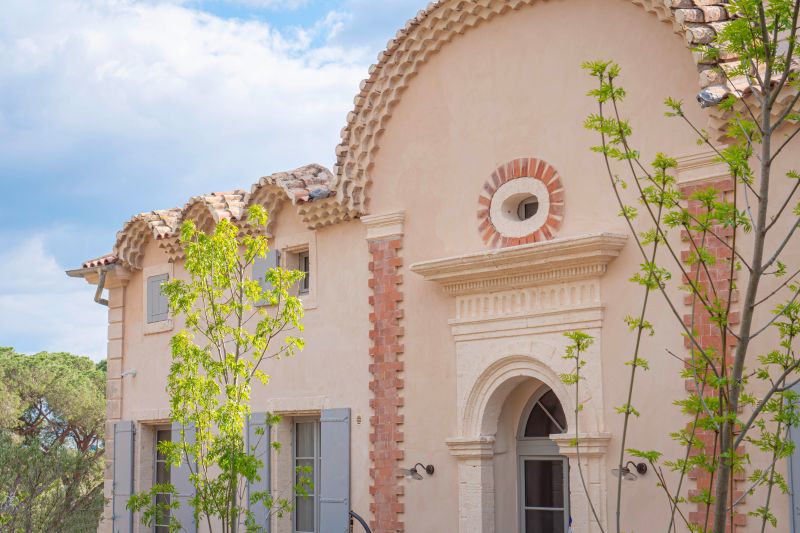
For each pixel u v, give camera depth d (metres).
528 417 14.95
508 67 14.71
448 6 15.05
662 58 13.08
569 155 13.93
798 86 8.55
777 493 11.59
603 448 13.16
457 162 15.19
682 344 12.59
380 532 15.59
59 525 19.47
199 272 14.42
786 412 8.45
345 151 16.31
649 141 13.11
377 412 15.84
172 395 14.61
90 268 21.23
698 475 12.26
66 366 45.47
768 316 11.86
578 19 14.00
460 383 14.76
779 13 7.99
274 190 17.59
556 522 14.44
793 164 11.85
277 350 17.66
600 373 13.29
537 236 14.08
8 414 40.34
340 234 16.86
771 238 11.94
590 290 13.49
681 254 12.72
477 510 14.37
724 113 11.98
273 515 17.27
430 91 15.60
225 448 13.91
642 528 12.73
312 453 17.41
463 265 14.37
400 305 15.70
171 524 14.66
